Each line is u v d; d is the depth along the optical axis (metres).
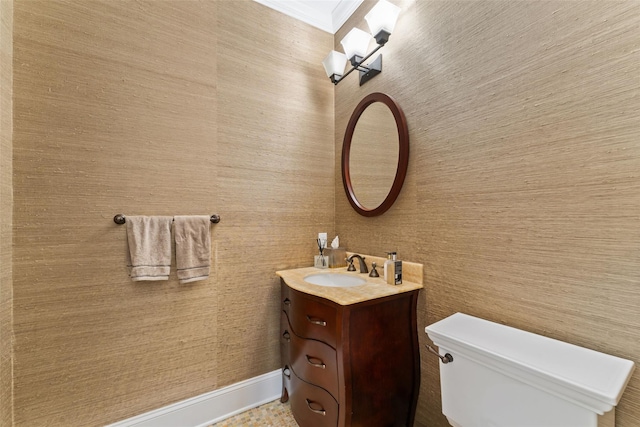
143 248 1.31
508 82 0.98
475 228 1.08
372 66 1.59
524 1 0.93
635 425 0.71
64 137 1.20
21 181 1.13
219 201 1.54
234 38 1.60
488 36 1.04
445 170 1.20
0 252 1.04
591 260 0.78
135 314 1.33
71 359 1.20
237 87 1.61
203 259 1.44
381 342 1.18
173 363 1.41
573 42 0.81
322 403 1.18
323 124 1.92
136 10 1.35
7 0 1.09
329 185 1.94
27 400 1.12
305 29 1.86
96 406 1.24
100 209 1.26
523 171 0.94
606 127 0.75
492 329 0.95
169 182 1.42
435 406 1.23
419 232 1.33
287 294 1.54
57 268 1.18
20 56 1.14
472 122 1.09
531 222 0.92
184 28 1.46
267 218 1.69
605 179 0.75
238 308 1.59
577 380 0.63
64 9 1.21
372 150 1.60
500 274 1.00
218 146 1.54
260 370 1.65
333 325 1.11
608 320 0.75
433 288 1.25
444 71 1.21
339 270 1.65
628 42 0.71
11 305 1.10
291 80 1.79
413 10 1.36
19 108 1.13
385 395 1.18
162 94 1.40
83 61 1.24
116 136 1.30
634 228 0.71
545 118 0.88
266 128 1.70
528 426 0.72
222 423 1.48
